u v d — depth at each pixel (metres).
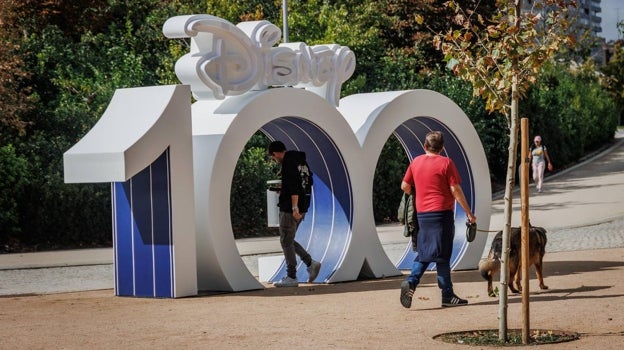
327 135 14.72
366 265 15.10
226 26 13.32
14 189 21.92
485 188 16.41
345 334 9.41
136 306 12.09
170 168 12.84
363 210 15.04
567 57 52.69
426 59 38.75
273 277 15.00
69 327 10.34
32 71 27.97
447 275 11.39
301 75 14.48
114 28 31.39
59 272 17.22
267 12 34.16
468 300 11.90
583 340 8.79
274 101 13.91
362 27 37.00
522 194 8.91
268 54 13.98
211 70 13.23
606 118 52.38
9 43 24.30
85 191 22.73
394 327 9.83
